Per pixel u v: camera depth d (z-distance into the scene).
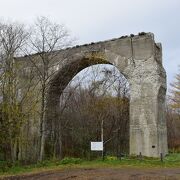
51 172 20.27
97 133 34.88
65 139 35.88
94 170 20.05
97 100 36.34
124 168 20.98
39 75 30.58
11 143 27.00
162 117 27.58
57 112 33.16
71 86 37.19
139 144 26.67
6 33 28.19
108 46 29.78
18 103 27.52
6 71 26.52
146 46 27.78
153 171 19.17
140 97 27.33
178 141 49.31
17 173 21.66
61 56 32.06
